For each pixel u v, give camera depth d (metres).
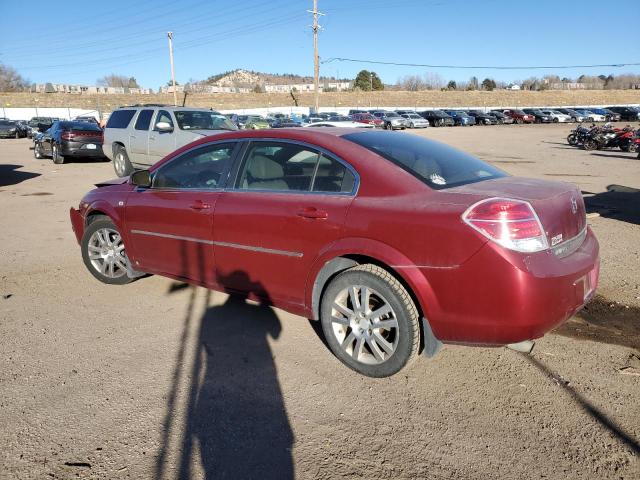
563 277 2.91
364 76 92.75
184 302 4.73
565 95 81.56
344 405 3.11
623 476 2.50
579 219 3.38
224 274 4.09
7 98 61.69
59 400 3.15
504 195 3.06
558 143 26.75
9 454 2.67
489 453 2.67
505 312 2.84
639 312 4.45
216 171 4.19
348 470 2.56
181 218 4.27
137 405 3.11
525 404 3.09
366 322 3.34
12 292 5.02
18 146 28.75
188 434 2.84
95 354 3.74
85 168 16.17
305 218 3.51
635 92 85.25
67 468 2.57
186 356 3.71
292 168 3.74
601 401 3.12
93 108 63.34
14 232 7.57
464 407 3.07
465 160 3.94
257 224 3.76
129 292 5.00
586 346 3.84
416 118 44.59
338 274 3.48
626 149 21.28
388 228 3.14
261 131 4.02
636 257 6.09
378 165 3.39
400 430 2.87
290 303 3.74
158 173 4.64
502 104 76.31
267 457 2.66
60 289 5.11
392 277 3.19
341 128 4.13
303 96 72.06
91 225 5.16
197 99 68.31
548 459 2.62
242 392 3.25
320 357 3.69
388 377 3.40
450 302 2.98
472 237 2.87
